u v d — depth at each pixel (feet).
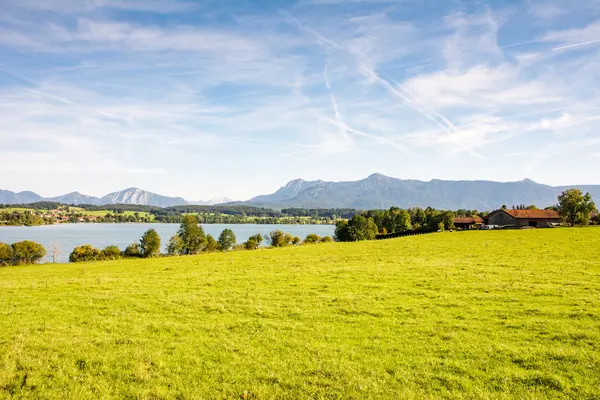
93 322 67.00
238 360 48.52
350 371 44.55
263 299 82.69
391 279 102.73
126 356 50.19
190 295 88.63
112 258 319.27
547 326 57.93
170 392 40.86
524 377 42.04
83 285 109.40
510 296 77.71
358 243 258.57
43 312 75.77
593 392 38.42
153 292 94.32
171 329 61.72
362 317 66.69
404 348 51.37
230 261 171.32
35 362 48.60
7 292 101.30
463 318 64.44
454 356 48.24
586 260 125.49
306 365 46.65
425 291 85.66
